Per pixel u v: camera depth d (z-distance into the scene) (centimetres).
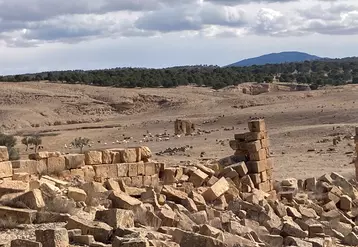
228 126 10944
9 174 2473
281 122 10650
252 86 19462
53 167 2769
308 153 6831
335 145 7269
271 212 2492
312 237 2228
